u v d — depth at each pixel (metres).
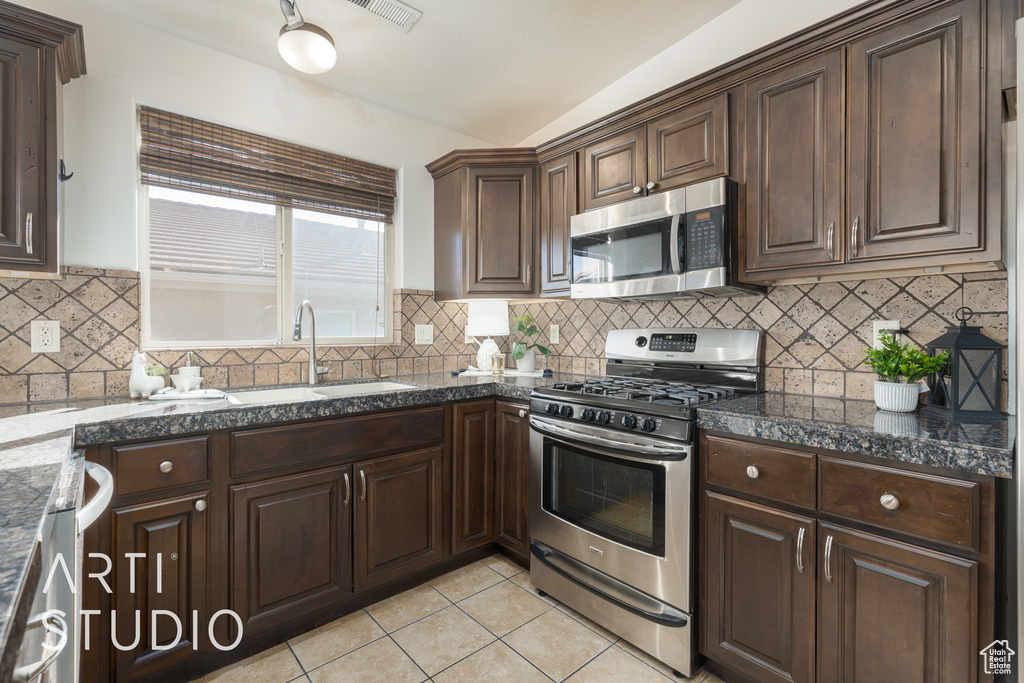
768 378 1.99
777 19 1.91
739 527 1.47
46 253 1.50
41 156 1.49
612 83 2.51
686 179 1.92
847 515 1.25
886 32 1.43
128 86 1.93
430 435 2.12
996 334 1.46
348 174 2.56
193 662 1.57
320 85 2.46
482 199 2.62
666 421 1.60
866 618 1.22
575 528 1.90
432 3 1.91
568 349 2.86
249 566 1.64
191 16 1.93
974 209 1.27
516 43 2.18
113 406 1.65
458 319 3.01
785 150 1.65
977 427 1.26
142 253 2.03
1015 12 1.22
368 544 1.93
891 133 1.41
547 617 1.92
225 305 2.24
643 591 1.67
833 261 1.53
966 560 1.08
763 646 1.42
